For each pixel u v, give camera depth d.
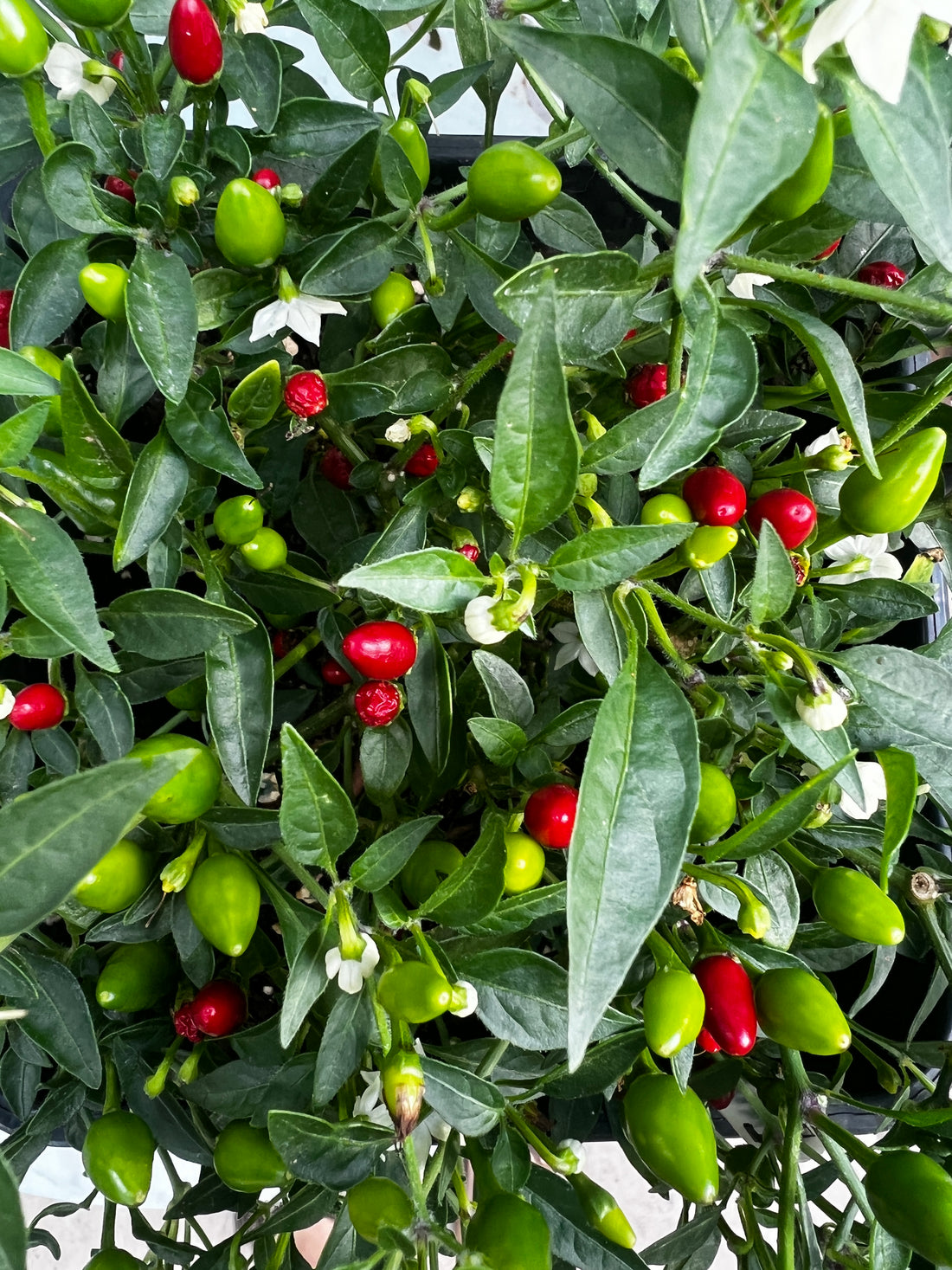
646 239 0.26
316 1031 0.24
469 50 0.24
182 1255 0.22
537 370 0.13
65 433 0.17
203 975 0.21
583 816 0.13
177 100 0.19
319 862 0.17
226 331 0.21
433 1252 0.18
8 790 0.21
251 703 0.20
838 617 0.21
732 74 0.11
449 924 0.18
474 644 0.24
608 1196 0.19
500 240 0.22
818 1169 0.23
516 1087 0.23
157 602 0.18
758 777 0.20
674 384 0.17
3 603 0.15
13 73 0.16
